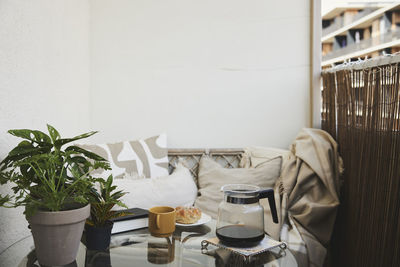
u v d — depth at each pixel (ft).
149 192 5.98
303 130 7.04
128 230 4.36
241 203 3.77
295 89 7.70
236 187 4.04
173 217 4.25
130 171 6.59
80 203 3.56
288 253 3.81
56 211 3.27
